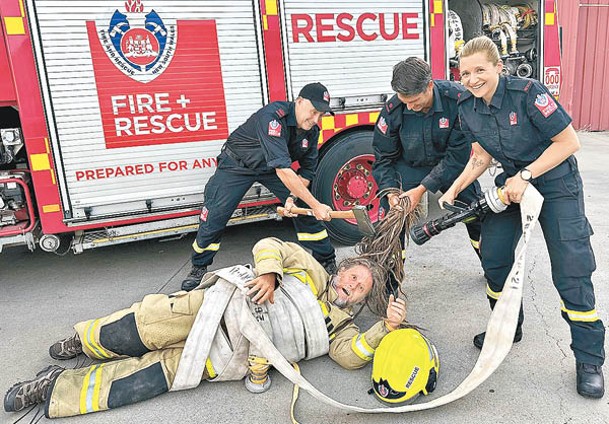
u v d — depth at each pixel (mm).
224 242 4363
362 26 3846
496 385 2289
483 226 2412
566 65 9414
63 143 3232
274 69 3652
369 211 4176
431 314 2955
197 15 3408
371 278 2340
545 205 2125
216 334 2285
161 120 3418
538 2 4469
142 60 3312
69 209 3318
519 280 2020
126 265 3928
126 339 2340
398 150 2939
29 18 3055
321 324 2357
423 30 4031
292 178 2801
